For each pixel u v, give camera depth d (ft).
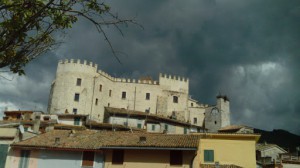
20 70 23.97
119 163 107.45
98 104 281.33
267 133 352.90
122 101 298.35
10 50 23.24
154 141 110.11
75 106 266.98
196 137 112.98
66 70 275.39
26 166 112.16
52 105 269.03
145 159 106.22
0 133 123.34
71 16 24.18
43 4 22.80
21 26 22.77
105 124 204.54
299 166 161.58
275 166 157.07
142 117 231.91
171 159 104.99
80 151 110.42
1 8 21.85
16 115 228.63
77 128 189.26
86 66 279.69
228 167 112.27
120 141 112.16
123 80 305.12
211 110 310.86
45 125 185.16
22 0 22.99
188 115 318.45
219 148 125.80
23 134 125.59
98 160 109.40
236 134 126.21
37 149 112.88
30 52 23.86
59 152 111.55
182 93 321.11
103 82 290.76
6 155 116.06
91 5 23.07
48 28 23.99
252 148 125.39
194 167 103.65
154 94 307.37
